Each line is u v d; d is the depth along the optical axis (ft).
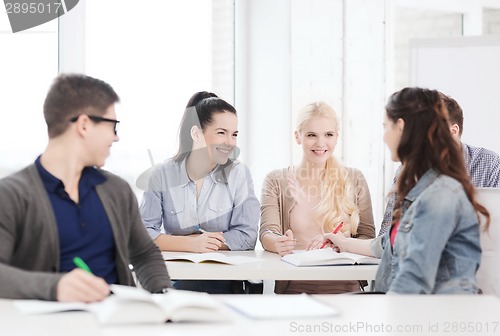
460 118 10.93
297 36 13.39
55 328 4.95
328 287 10.63
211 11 13.82
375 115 14.20
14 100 12.07
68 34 12.30
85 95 6.82
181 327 5.09
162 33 13.28
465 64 12.72
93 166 7.25
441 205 7.30
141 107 12.99
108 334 4.83
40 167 6.82
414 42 12.75
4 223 6.46
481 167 11.23
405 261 7.28
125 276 7.10
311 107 11.29
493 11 16.01
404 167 7.90
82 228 6.85
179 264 9.14
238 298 6.08
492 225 8.73
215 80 13.91
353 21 13.87
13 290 5.86
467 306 6.01
